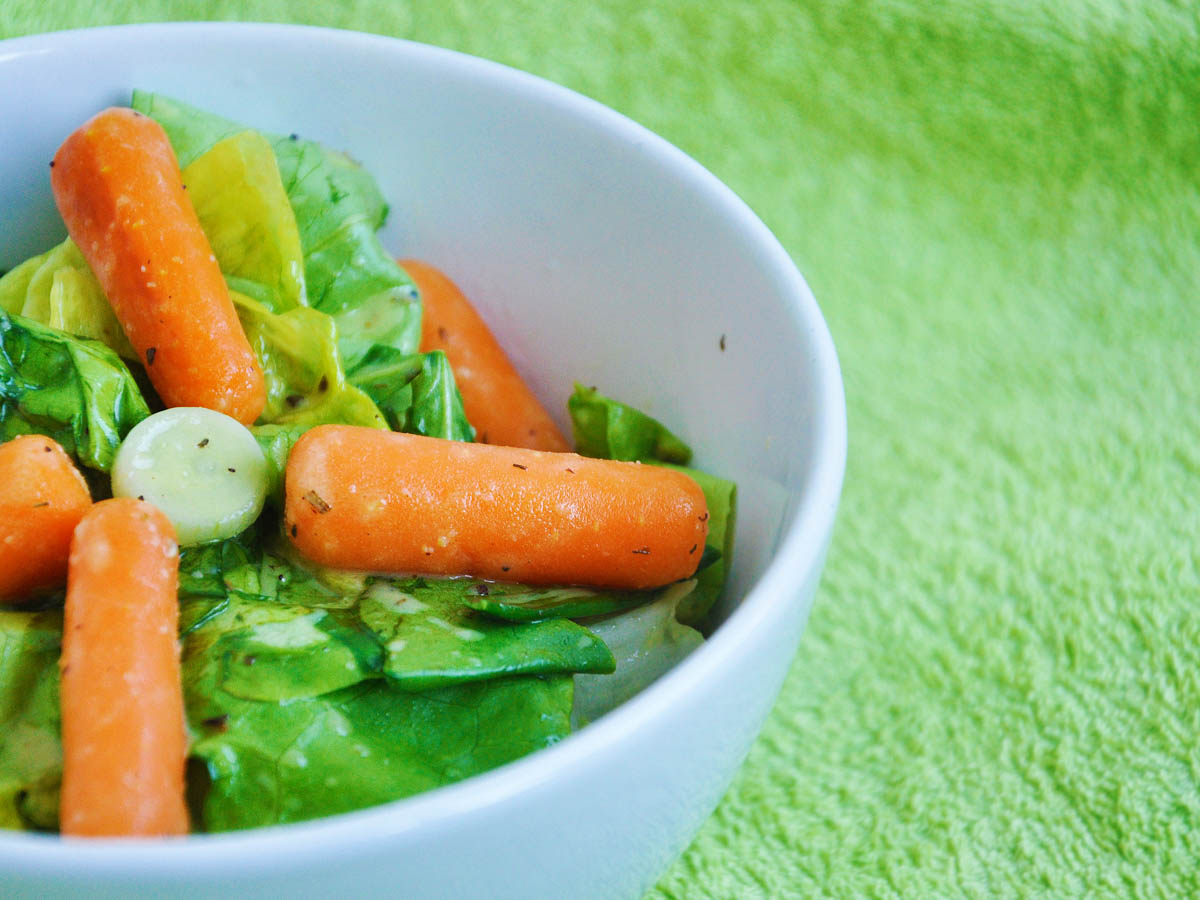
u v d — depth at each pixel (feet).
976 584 1.08
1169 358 1.24
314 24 1.13
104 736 0.64
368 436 0.77
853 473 1.14
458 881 0.61
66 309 0.82
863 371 1.20
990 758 0.98
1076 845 0.94
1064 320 1.25
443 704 0.70
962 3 1.21
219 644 0.70
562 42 1.19
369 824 0.58
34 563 0.72
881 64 1.23
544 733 0.69
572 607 0.77
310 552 0.76
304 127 0.89
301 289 0.85
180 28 0.86
